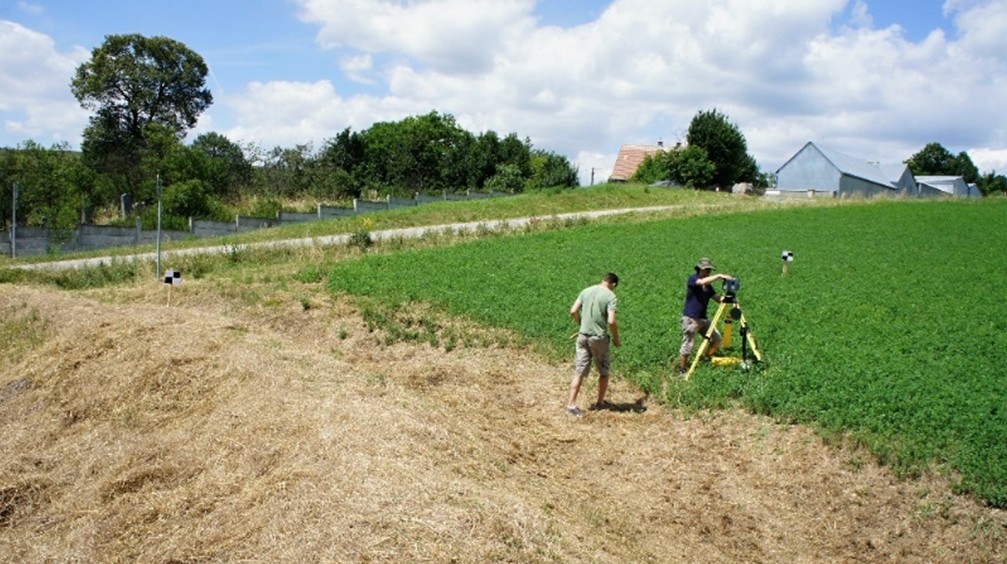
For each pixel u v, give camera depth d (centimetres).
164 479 801
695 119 7312
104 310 1531
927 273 2103
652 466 984
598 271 2059
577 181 7256
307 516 649
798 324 1507
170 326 1313
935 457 920
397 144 6869
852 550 814
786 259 1994
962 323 1506
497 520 656
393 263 2177
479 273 2022
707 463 989
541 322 1548
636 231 2952
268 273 2136
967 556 784
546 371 1339
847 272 2105
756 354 1245
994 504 836
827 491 905
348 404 924
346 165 6400
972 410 1016
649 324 1512
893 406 1040
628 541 766
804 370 1198
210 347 1187
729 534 839
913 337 1398
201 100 6106
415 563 575
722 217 3481
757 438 1034
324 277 2044
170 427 948
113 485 790
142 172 4688
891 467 918
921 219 3447
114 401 1045
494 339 1491
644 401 1193
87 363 1166
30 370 1191
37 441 977
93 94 5516
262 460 789
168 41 5766
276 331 1639
